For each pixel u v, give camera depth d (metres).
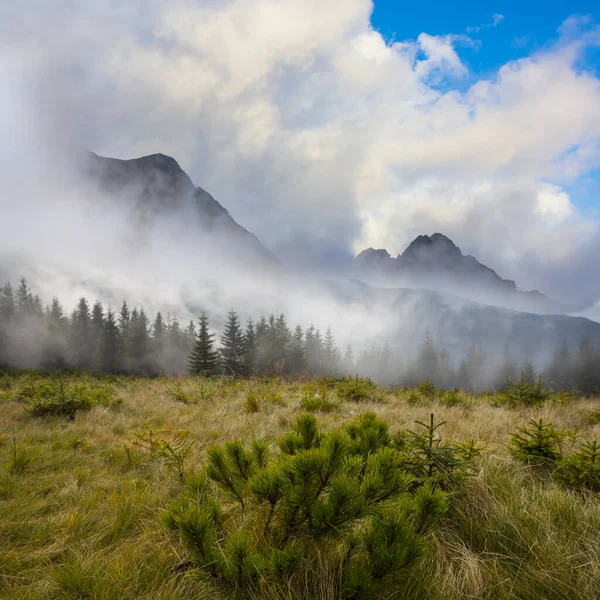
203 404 7.43
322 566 1.74
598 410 6.07
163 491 2.88
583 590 1.68
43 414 6.31
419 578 1.73
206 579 1.51
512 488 2.71
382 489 1.71
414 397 8.28
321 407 6.67
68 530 2.32
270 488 1.66
